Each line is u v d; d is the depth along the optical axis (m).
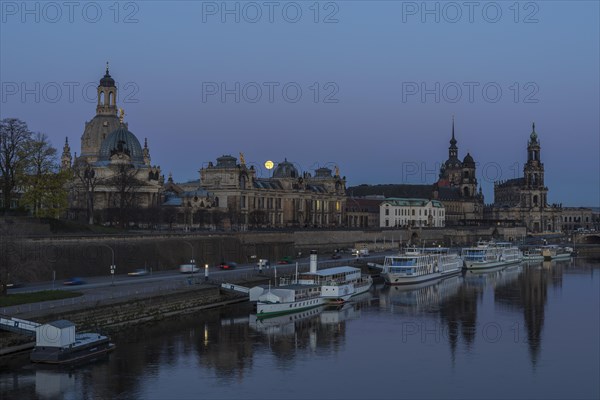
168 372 104.06
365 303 170.25
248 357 113.75
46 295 131.62
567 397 96.81
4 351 106.44
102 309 125.06
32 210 194.12
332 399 94.56
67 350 104.88
